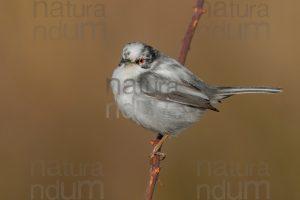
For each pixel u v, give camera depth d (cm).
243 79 1507
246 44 1514
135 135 1470
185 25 1497
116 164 1467
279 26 1523
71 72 1495
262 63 1512
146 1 1501
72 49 1498
